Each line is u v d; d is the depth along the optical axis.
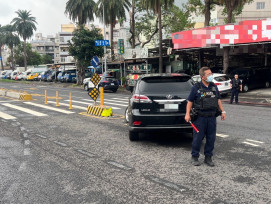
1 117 12.27
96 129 9.24
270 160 5.58
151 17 41.59
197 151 5.39
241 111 12.79
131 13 41.38
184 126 6.55
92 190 4.29
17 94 21.36
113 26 40.69
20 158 6.09
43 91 29.98
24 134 8.68
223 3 24.20
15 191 4.32
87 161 5.79
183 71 29.27
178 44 23.48
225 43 20.42
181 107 6.58
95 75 12.99
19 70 73.31
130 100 7.12
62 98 21.33
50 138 8.06
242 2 23.03
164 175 4.87
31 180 4.77
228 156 5.91
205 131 5.32
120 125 9.85
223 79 18.97
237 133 8.11
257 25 18.72
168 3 27.00
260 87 23.34
